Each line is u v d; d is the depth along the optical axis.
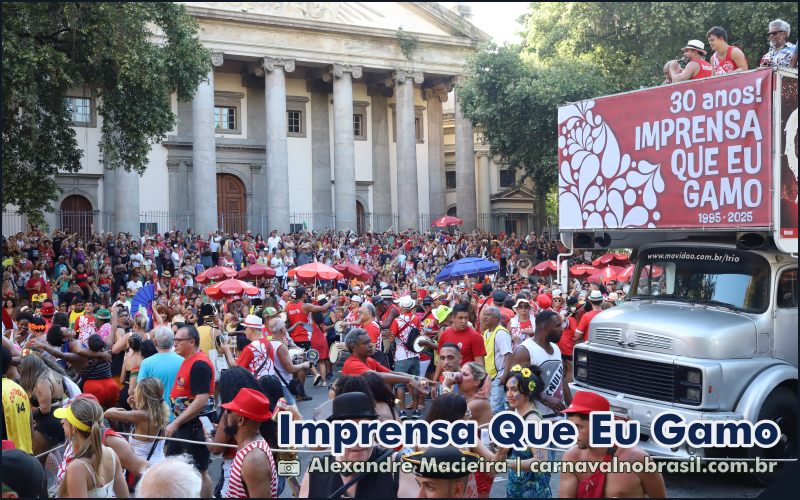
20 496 5.87
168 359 9.54
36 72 21.62
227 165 47.56
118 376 12.62
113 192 41.81
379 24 48.47
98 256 30.98
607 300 15.54
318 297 19.89
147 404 8.48
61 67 21.30
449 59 49.72
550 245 42.97
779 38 12.09
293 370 11.73
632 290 11.48
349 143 46.34
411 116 48.38
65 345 13.30
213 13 42.38
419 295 19.86
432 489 5.41
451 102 57.69
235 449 7.69
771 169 9.20
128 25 22.56
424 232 48.06
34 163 24.38
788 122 9.33
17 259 26.77
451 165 57.41
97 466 6.48
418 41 48.47
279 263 35.78
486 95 42.00
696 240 11.08
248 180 48.25
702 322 9.75
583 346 10.77
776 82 9.20
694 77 11.55
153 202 44.62
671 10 37.53
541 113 40.69
